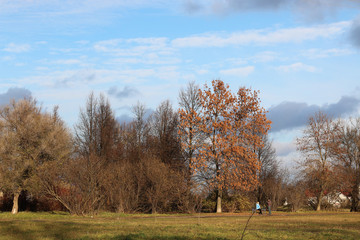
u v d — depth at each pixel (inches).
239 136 1739.7
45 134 1546.5
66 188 1459.2
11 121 1524.4
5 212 1529.3
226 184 1697.8
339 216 1379.2
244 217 1338.6
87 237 627.8
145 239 605.3
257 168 1723.7
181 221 1084.5
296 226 899.4
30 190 1461.6
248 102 1772.9
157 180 1601.9
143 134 2453.2
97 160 1469.0
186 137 1770.4
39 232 719.7
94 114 2285.9
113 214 1425.9
